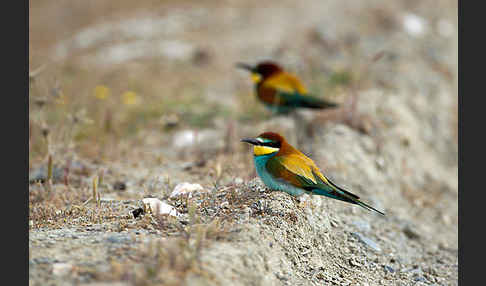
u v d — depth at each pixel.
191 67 20.44
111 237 6.87
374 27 22.86
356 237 9.48
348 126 13.70
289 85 14.87
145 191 9.93
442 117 17.06
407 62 19.42
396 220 11.24
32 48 21.17
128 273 5.75
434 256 10.29
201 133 14.35
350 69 18.20
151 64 20.56
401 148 13.99
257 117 15.55
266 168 8.55
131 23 25.00
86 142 13.25
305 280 7.32
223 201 8.47
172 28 24.33
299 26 23.78
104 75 19.17
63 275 5.80
